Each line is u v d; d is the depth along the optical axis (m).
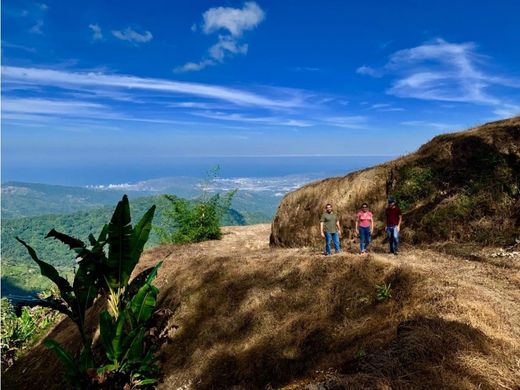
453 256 11.67
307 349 8.95
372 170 18.98
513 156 14.07
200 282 14.31
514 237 11.94
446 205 14.53
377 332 7.57
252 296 12.08
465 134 16.31
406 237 15.06
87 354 10.56
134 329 10.34
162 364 11.89
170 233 27.55
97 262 10.68
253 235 28.61
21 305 10.96
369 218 13.58
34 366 18.31
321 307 10.04
